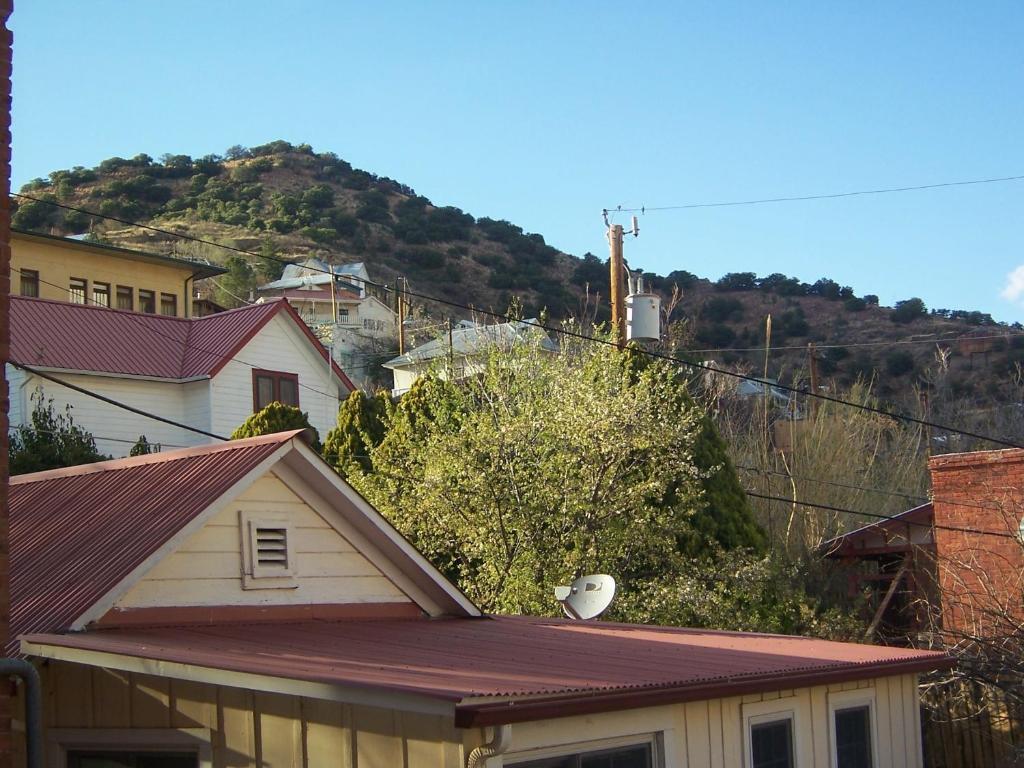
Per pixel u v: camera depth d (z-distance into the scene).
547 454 18.42
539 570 17.77
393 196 114.31
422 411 21.16
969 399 52.09
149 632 9.44
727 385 35.38
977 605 19.09
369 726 7.63
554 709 7.43
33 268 40.09
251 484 10.70
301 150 125.69
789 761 10.76
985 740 17.03
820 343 71.38
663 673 9.08
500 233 104.88
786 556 24.11
